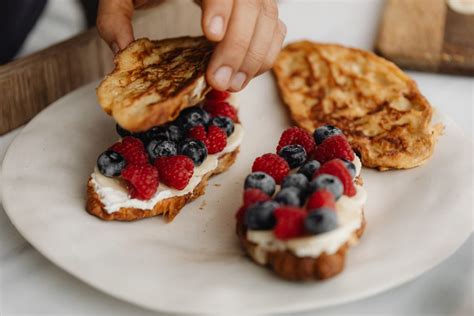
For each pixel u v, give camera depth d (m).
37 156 0.45
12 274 0.38
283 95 0.54
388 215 0.41
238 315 0.33
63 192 0.43
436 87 0.59
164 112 0.39
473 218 0.39
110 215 0.41
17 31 0.65
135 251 0.38
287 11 0.74
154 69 0.44
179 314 0.35
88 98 0.52
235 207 0.44
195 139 0.44
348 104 0.53
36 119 0.49
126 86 0.42
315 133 0.45
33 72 0.53
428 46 0.62
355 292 0.34
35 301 0.36
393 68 0.55
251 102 0.54
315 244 0.35
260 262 0.37
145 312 0.35
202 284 0.35
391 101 0.52
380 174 0.46
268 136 0.51
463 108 0.56
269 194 0.39
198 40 0.47
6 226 0.42
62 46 0.55
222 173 0.47
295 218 0.35
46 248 0.37
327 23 0.71
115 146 0.42
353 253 0.37
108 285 0.34
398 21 0.66
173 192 0.42
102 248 0.38
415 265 0.36
